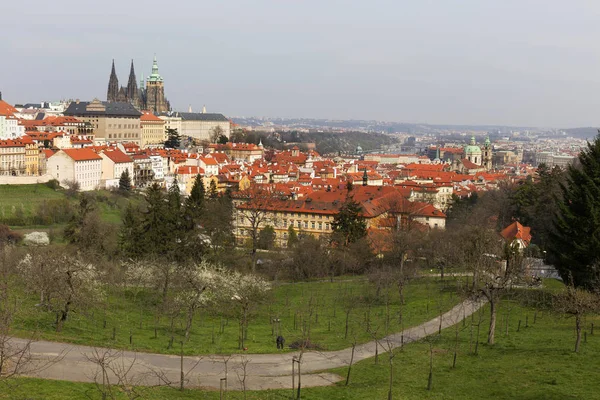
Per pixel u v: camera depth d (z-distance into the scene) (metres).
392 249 166.00
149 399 60.44
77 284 91.56
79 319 96.00
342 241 171.50
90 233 167.38
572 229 112.19
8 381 59.03
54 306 91.62
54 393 58.25
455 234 172.75
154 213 161.50
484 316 107.88
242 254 179.75
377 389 69.69
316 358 84.38
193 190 179.12
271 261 172.62
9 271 111.94
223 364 78.38
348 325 107.56
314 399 66.06
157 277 121.25
